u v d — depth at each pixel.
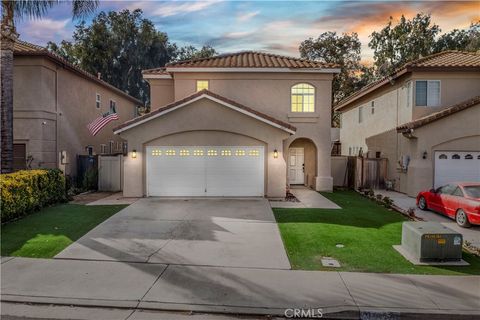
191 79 18.47
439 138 16.52
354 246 8.73
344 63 38.34
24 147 17.03
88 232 9.75
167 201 14.45
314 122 18.47
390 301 5.90
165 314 5.54
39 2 13.39
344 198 16.06
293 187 19.84
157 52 48.47
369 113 23.80
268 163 15.32
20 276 6.81
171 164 15.40
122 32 44.50
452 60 18.53
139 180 15.37
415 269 7.33
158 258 7.83
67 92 19.47
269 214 12.06
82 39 40.28
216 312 5.58
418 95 17.69
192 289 6.30
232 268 7.29
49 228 10.09
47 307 5.73
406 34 36.56
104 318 5.40
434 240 7.70
